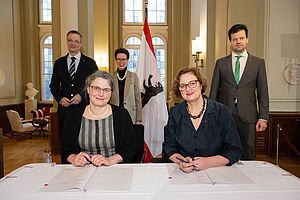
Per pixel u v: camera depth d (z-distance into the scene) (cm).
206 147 161
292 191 117
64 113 282
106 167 152
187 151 164
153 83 352
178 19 948
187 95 157
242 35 236
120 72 340
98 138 181
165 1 1002
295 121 424
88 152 186
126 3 1006
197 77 158
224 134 163
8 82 811
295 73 431
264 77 241
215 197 111
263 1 414
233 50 247
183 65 819
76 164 154
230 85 245
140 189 119
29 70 912
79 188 118
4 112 768
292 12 422
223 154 156
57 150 486
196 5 688
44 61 952
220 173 138
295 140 425
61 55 480
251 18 413
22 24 898
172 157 159
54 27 480
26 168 151
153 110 349
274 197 111
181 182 127
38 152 511
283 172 143
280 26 422
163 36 998
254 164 157
